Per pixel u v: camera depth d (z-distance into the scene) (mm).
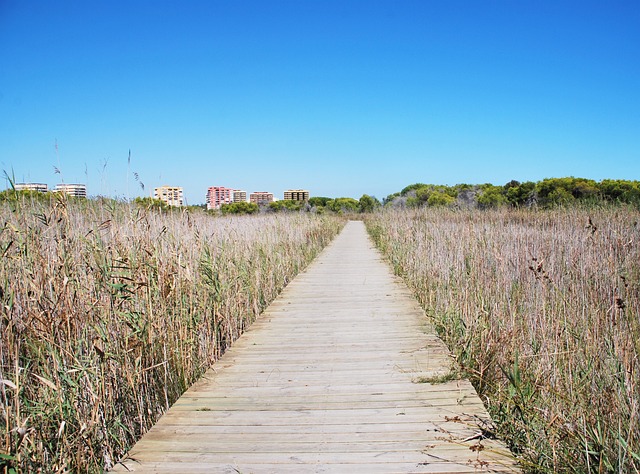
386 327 6766
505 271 6426
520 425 3309
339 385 4574
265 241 10977
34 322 3490
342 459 3178
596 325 4281
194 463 3158
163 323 4785
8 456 2654
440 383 4531
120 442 3607
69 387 3395
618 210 11641
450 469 3027
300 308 8242
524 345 4578
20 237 3795
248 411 4004
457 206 18766
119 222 5039
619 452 2635
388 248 15852
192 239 6449
